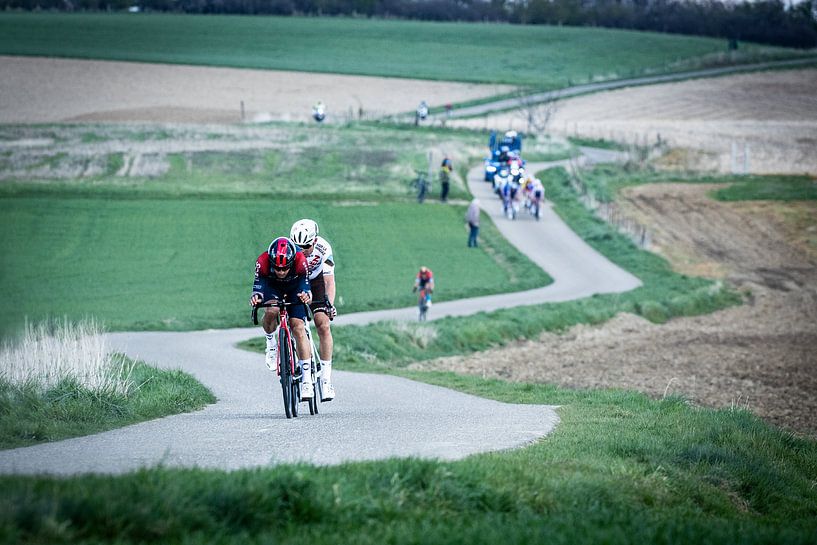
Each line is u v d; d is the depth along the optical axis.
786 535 24.22
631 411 50.66
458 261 164.38
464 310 126.00
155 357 78.56
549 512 25.84
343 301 126.75
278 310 40.06
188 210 181.12
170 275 139.75
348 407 50.28
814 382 85.56
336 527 22.53
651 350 105.81
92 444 34.94
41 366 47.31
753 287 163.75
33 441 36.62
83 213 177.50
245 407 49.88
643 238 194.25
